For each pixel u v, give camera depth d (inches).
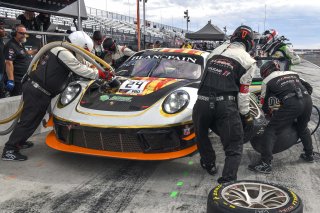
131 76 187.2
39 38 288.5
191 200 124.9
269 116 168.2
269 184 100.4
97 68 159.9
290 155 183.6
